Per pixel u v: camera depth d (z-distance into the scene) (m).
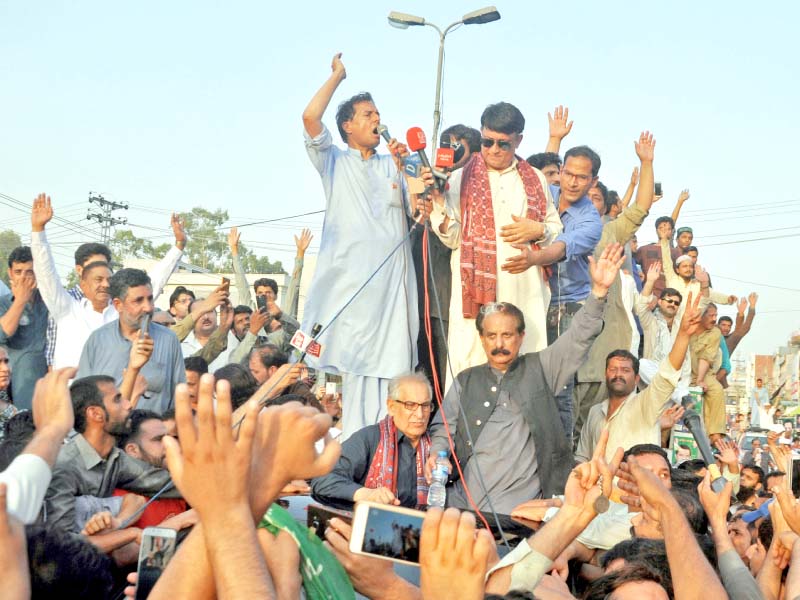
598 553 5.11
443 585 2.05
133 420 5.29
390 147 6.65
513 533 5.75
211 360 9.01
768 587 4.14
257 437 1.94
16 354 7.66
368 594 2.76
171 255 8.31
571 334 6.01
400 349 6.75
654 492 3.23
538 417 5.94
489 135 6.88
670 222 12.48
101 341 6.59
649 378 8.63
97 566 2.39
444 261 6.96
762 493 8.86
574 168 7.21
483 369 6.12
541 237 6.58
